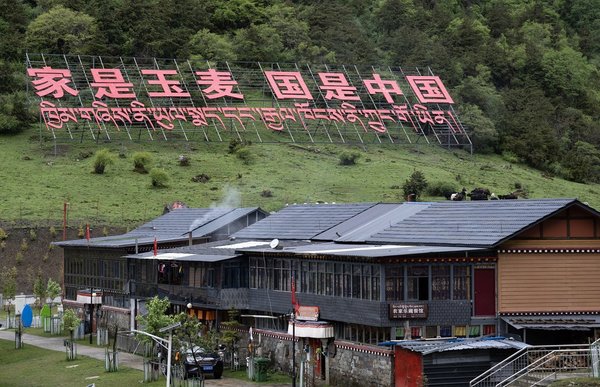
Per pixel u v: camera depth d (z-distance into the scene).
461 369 61.47
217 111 192.88
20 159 173.50
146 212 149.62
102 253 99.88
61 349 88.88
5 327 103.94
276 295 76.94
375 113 199.25
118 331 88.00
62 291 112.94
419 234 72.94
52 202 152.12
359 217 84.19
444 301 65.75
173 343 72.25
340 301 69.25
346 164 180.25
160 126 190.50
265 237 89.25
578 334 67.44
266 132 194.25
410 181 159.62
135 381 71.69
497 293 66.56
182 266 84.75
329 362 70.31
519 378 60.22
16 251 131.62
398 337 65.31
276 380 72.44
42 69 186.25
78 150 179.12
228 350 77.81
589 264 68.19
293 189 163.12
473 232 68.94
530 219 67.38
